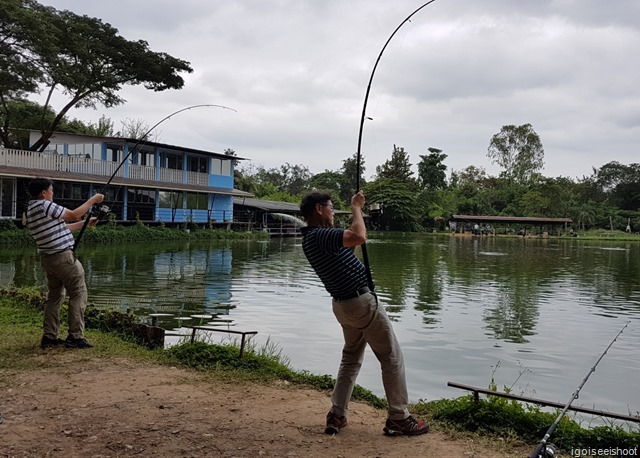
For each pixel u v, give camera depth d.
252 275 16.62
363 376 6.47
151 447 3.48
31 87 26.28
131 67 31.38
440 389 6.29
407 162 80.00
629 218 79.62
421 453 3.52
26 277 13.93
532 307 12.30
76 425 3.79
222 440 3.62
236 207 45.81
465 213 79.50
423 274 18.64
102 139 33.12
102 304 10.81
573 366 7.50
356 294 3.64
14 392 4.45
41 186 5.65
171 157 38.19
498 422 4.02
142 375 5.04
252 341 8.09
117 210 33.41
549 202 76.94
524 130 93.50
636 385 6.72
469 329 9.68
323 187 85.12
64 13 28.73
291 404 4.40
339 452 3.50
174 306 10.91
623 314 11.63
